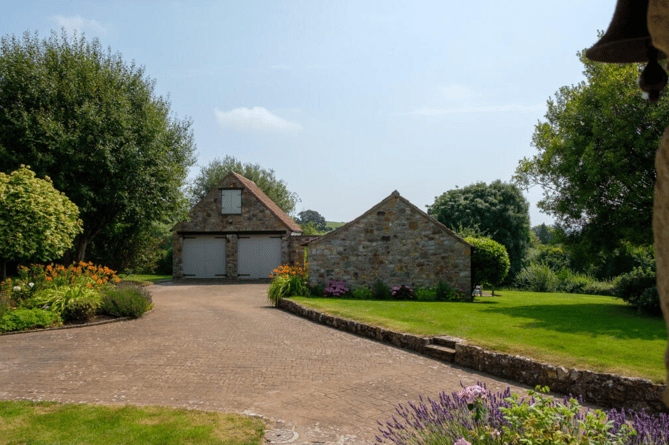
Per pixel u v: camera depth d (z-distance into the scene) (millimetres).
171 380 6949
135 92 22016
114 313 12430
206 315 13375
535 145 17016
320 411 5660
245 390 6512
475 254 17781
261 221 28344
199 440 4613
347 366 7902
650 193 12086
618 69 13211
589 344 7652
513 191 34969
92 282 13250
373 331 10273
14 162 16688
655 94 1591
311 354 8742
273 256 28250
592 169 12820
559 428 3236
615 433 3416
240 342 9703
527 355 7141
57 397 6066
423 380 7078
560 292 24641
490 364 7488
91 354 8516
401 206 17016
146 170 20250
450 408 3979
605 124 13148
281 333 10758
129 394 6258
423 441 3779
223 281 27156
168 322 12070
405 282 16844
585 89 14242
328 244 17062
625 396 5746
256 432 4875
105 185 19078
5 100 17719
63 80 18828
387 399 6133
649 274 12883
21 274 13055
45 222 13250
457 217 35094
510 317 10984
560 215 16016
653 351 7117
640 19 1607
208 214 28453
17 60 18469
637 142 12070
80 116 18203
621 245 14930
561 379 6434
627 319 10562
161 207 21781
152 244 27391
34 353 8547
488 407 3807
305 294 16375
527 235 35094
